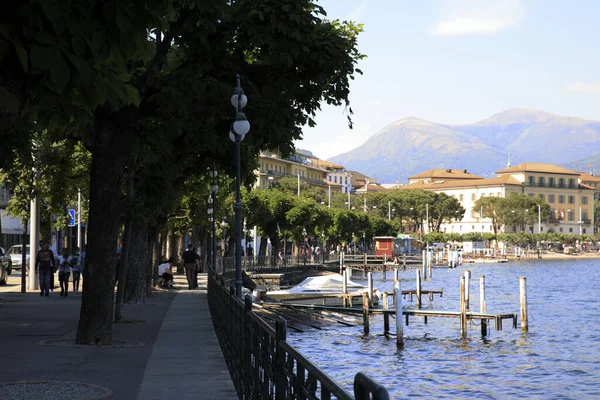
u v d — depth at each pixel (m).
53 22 6.22
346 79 19.08
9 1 6.18
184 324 24.69
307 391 5.71
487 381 27.33
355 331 40.75
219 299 19.45
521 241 197.50
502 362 31.59
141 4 6.86
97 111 17.47
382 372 29.03
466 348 35.66
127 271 33.38
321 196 162.38
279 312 43.22
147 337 20.41
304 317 42.78
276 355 7.47
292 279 86.75
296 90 18.95
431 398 24.30
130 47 7.05
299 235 98.62
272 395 7.82
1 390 11.64
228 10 8.16
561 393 25.25
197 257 50.69
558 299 69.00
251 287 64.31
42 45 6.26
